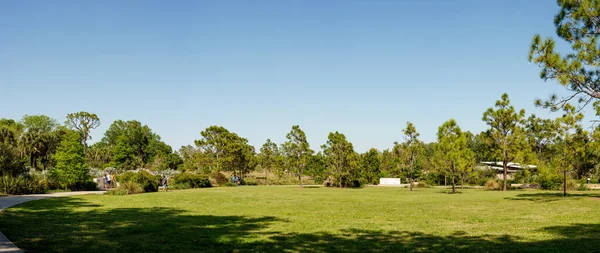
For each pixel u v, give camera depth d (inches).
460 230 506.6
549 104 748.6
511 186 1604.3
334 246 400.2
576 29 698.2
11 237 401.1
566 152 953.5
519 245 401.4
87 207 754.2
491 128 1437.0
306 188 1683.1
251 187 1760.6
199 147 2388.0
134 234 448.8
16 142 2532.0
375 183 2284.7
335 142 1887.3
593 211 679.1
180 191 1366.9
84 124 3403.1
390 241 429.4
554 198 971.3
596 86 699.4
